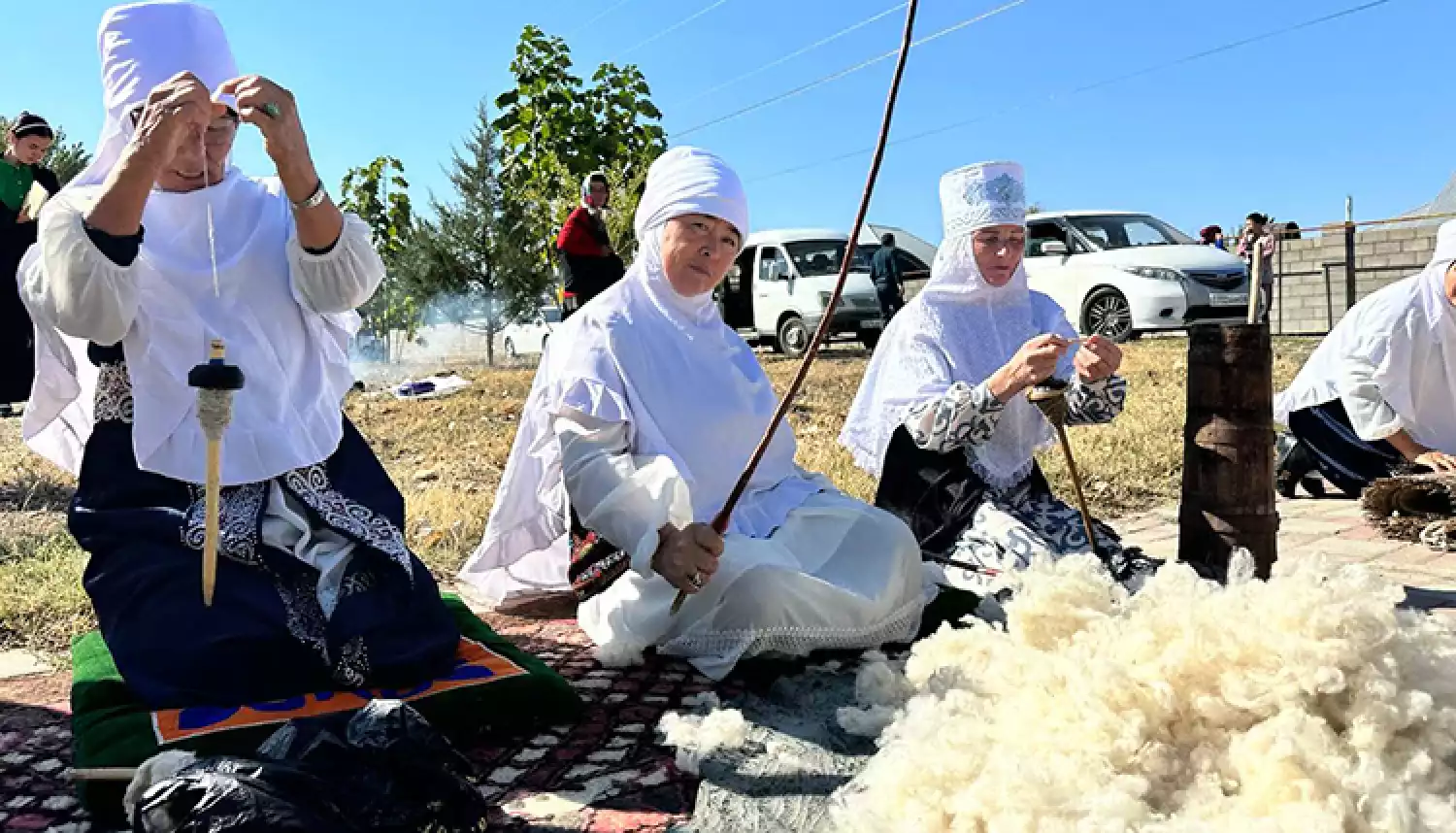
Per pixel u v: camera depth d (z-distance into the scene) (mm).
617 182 16203
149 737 2438
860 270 17281
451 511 5430
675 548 2918
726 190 3391
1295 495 6000
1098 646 2465
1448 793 2102
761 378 3650
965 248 4039
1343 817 1948
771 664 3332
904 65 2650
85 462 2900
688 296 3467
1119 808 1984
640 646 3365
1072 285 14211
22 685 3189
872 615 3297
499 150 19578
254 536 2760
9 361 6621
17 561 4512
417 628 2842
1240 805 2039
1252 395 3334
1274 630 2277
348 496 2986
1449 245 4965
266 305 2949
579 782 2516
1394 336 5031
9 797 2465
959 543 3938
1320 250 17047
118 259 2660
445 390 10742
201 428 2699
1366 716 2148
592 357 3270
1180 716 2266
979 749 2201
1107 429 7344
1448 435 5105
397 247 20656
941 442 3764
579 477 3096
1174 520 5398
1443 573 4328
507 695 2766
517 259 18844
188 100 2639
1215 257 13719
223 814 1922
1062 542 3814
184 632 2676
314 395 3006
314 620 2746
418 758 2098
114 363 2896
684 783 2512
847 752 2637
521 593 3904
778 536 3377
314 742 2102
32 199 6707
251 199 3047
